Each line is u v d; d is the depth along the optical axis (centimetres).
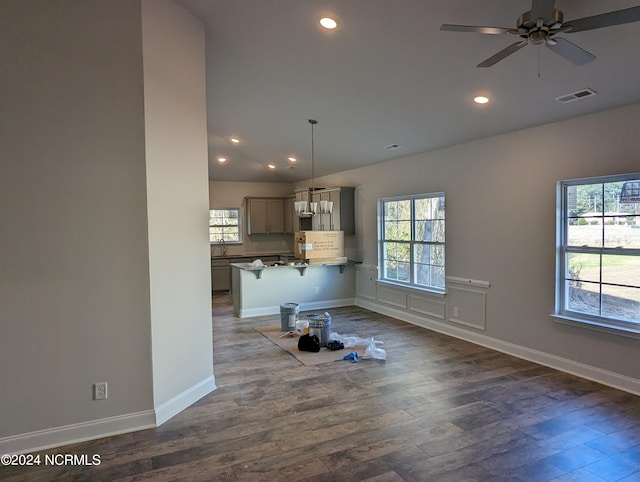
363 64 392
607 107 367
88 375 286
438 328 574
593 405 338
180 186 332
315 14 330
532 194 438
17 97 262
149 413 303
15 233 264
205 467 254
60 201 274
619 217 375
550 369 420
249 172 920
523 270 451
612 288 382
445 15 302
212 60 412
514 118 427
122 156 290
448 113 450
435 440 285
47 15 268
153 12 303
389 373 413
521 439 286
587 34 287
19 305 267
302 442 283
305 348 487
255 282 685
